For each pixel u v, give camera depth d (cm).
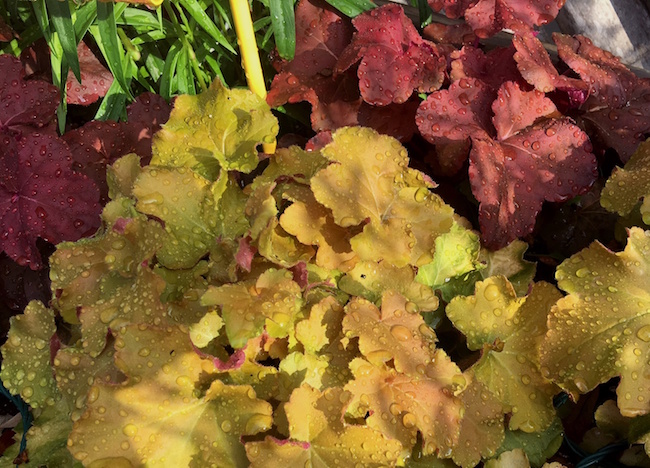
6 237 40
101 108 47
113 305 32
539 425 35
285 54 43
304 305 34
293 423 30
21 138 41
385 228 34
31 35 48
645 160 39
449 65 46
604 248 35
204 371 31
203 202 35
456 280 39
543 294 36
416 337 33
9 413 42
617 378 39
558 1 45
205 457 30
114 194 37
